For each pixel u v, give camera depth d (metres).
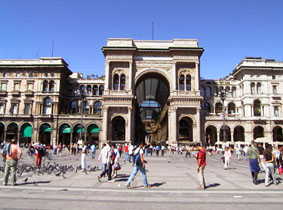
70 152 53.25
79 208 9.33
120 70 64.12
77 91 83.81
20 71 76.50
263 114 72.38
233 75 82.94
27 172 19.44
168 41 66.88
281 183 15.62
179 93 62.06
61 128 73.25
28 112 74.50
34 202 10.12
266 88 73.81
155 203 10.25
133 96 61.62
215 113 79.00
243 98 75.00
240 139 75.25
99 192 12.30
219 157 46.28
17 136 72.31
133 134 61.97
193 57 63.62
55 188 13.03
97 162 30.47
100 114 74.38
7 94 75.19
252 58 77.69
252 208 9.60
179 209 9.37
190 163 31.30
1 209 9.01
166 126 72.81
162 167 25.59
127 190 12.79
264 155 15.00
